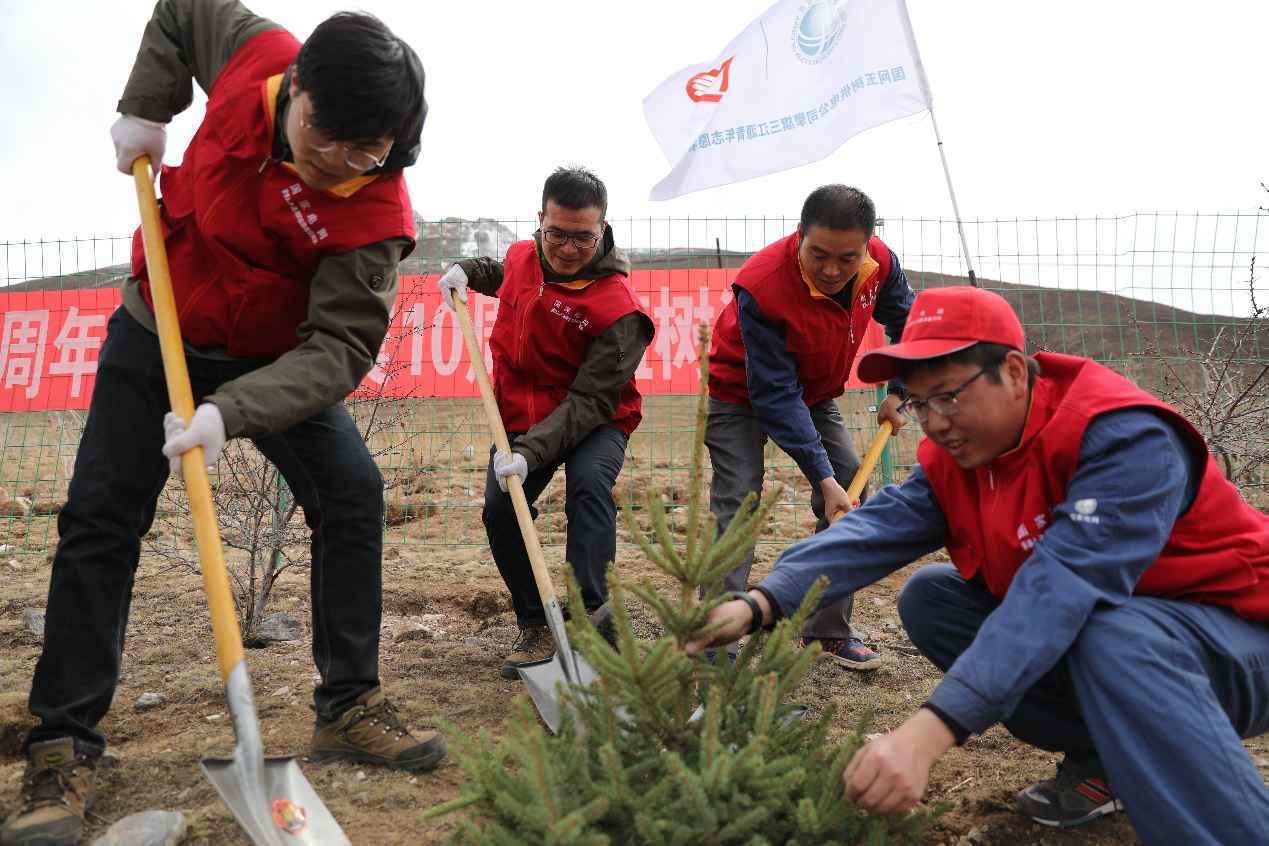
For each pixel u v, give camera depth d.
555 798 1.59
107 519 2.35
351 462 2.64
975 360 2.01
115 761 2.68
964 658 1.87
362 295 2.41
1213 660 1.99
